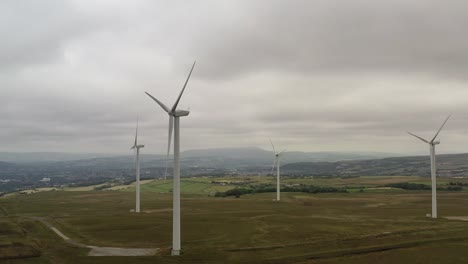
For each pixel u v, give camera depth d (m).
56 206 141.62
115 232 81.50
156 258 58.78
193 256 60.00
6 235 78.44
